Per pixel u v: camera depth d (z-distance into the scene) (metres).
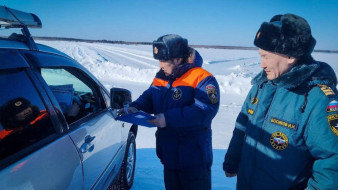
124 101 1.98
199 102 1.66
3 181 0.97
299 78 1.08
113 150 2.29
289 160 1.15
